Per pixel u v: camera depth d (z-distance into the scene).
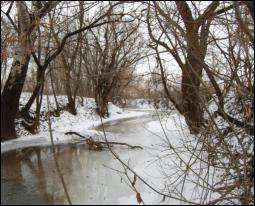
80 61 24.69
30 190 10.05
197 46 8.54
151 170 11.30
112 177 11.02
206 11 8.39
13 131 17.52
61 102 26.56
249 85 8.30
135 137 18.02
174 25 7.38
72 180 10.87
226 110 11.05
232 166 8.76
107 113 29.25
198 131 10.50
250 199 7.94
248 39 8.02
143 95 12.03
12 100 17.19
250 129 8.61
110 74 14.29
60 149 15.43
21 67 16.73
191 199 8.81
